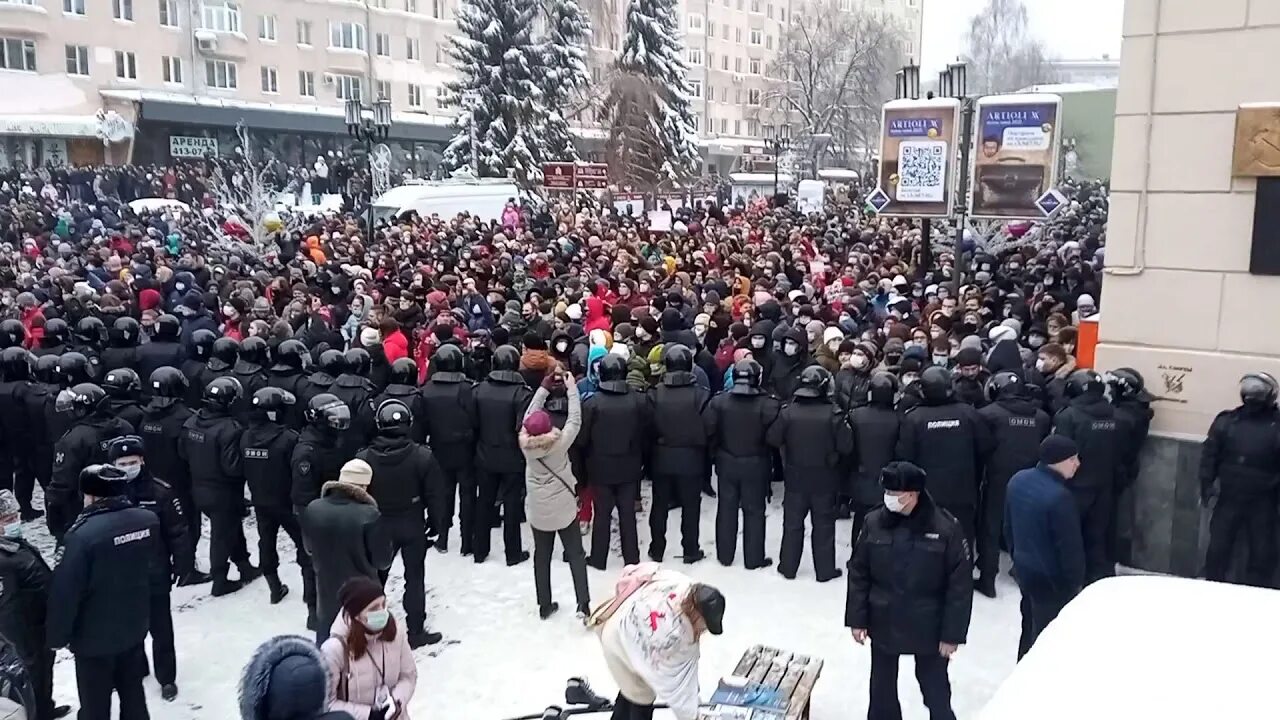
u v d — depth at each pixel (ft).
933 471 24.66
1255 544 23.65
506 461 27.53
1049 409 27.27
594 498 27.37
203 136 145.18
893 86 223.30
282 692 11.06
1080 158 111.65
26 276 52.03
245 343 31.27
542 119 140.97
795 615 24.41
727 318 40.22
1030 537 18.85
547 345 34.60
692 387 27.48
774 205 114.83
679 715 16.22
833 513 26.32
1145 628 8.48
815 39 223.30
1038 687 7.82
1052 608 18.75
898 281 48.60
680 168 153.17
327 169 134.31
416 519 23.00
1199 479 25.07
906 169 46.93
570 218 93.15
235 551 27.12
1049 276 49.93
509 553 28.27
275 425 25.27
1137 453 26.58
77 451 23.58
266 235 75.36
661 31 156.66
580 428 25.49
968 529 25.09
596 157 166.30
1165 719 7.14
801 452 25.84
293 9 161.99
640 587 16.96
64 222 78.64
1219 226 25.96
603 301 43.93
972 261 61.26
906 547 17.47
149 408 27.99
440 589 26.63
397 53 180.45
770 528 31.48
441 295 44.16
